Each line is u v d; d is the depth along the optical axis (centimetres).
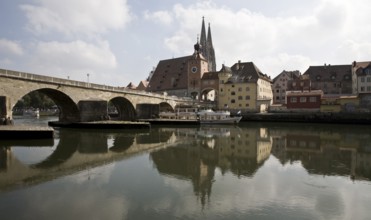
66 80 5194
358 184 1838
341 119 7294
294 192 1672
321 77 11450
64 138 3997
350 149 3231
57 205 1449
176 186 1775
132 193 1636
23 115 11912
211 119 7231
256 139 4109
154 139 4016
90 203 1480
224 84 10288
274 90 12181
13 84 4238
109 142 3672
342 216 1349
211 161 2519
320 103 8169
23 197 1560
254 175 2050
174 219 1301
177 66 12975
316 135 4684
